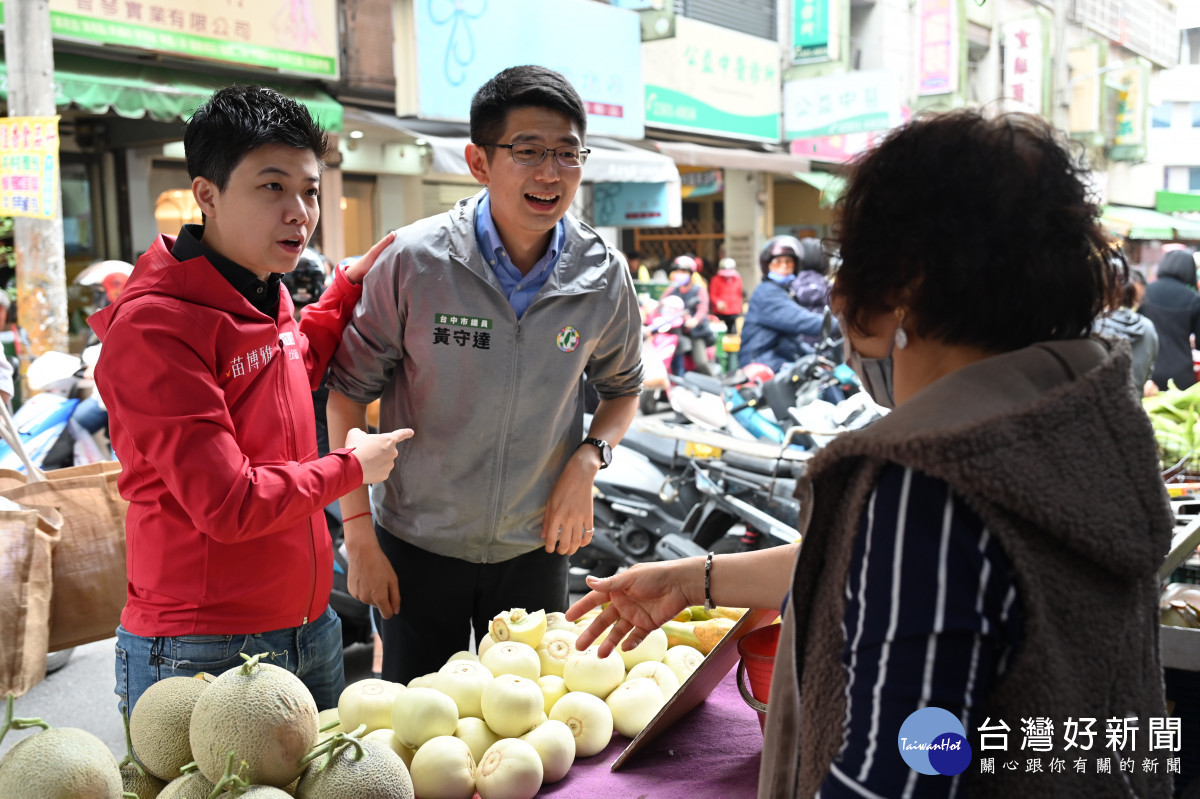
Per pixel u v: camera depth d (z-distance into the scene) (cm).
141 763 139
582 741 167
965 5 1472
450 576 233
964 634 80
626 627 153
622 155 1022
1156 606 97
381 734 160
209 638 175
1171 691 196
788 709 101
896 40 1555
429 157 909
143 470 172
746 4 1321
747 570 145
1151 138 1623
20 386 554
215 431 162
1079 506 82
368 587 222
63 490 325
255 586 178
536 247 220
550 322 218
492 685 165
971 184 89
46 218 514
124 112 677
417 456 225
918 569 82
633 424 471
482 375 216
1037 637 80
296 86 818
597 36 1030
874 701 82
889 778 81
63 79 641
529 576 241
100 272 563
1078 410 85
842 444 88
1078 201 92
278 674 131
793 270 689
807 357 523
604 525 468
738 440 429
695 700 179
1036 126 94
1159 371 669
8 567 304
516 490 228
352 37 838
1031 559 81
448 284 212
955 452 80
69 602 324
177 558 173
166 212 864
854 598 86
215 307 168
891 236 92
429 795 152
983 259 88
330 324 221
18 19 515
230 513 161
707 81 1223
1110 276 95
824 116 1316
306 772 130
